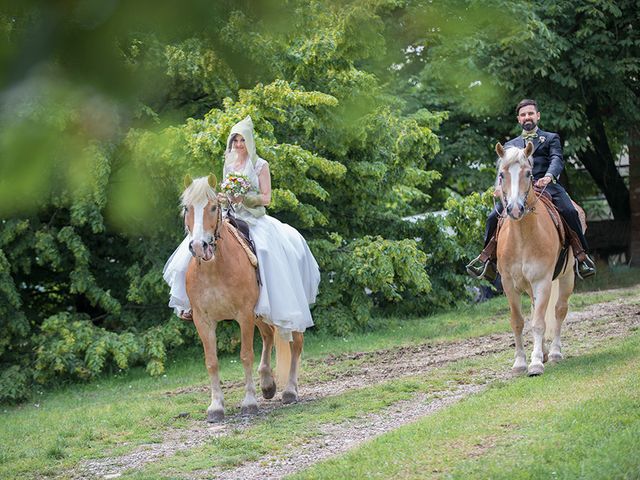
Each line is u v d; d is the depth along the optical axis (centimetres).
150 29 244
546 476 625
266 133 1659
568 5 2472
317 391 1202
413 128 1995
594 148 2967
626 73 2606
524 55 2236
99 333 1625
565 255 1127
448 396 1052
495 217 1155
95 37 226
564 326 1552
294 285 1100
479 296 2367
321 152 1877
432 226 2083
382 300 2122
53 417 1212
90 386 1582
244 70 305
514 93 2527
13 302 1597
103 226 1619
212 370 1048
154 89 256
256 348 1769
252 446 873
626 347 1163
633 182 2917
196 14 247
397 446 778
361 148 1884
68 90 230
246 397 1060
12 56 216
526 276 1066
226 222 1042
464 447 750
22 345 1683
